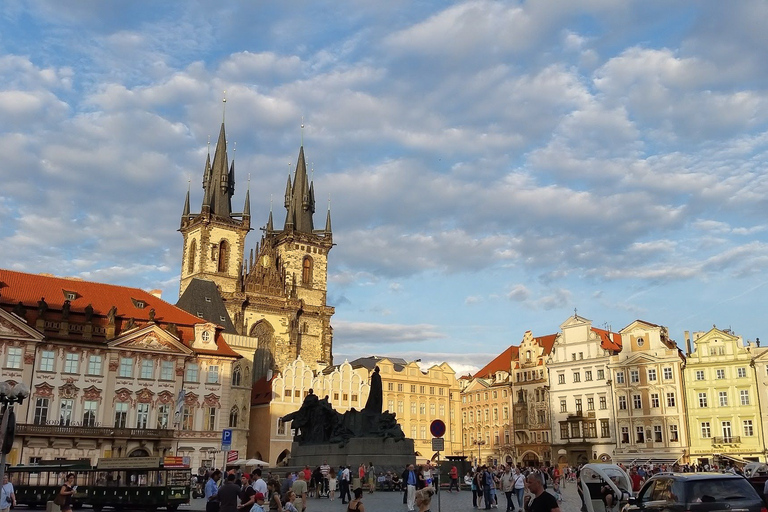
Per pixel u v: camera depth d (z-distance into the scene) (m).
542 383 145.75
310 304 175.50
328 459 61.66
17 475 54.81
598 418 133.25
